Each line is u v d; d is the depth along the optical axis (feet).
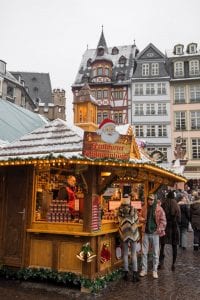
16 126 44.16
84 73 161.07
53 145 26.45
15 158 24.72
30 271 25.43
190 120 147.74
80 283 23.89
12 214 27.02
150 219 28.09
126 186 42.06
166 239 31.37
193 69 151.94
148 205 28.37
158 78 149.07
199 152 145.07
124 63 159.33
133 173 26.76
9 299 21.68
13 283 25.21
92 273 23.97
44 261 25.50
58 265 24.94
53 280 25.41
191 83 149.38
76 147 25.14
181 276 28.30
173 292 23.68
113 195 37.06
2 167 27.84
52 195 28.37
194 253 39.32
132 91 150.10
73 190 29.30
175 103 149.59
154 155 42.98
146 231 28.14
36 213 27.09
